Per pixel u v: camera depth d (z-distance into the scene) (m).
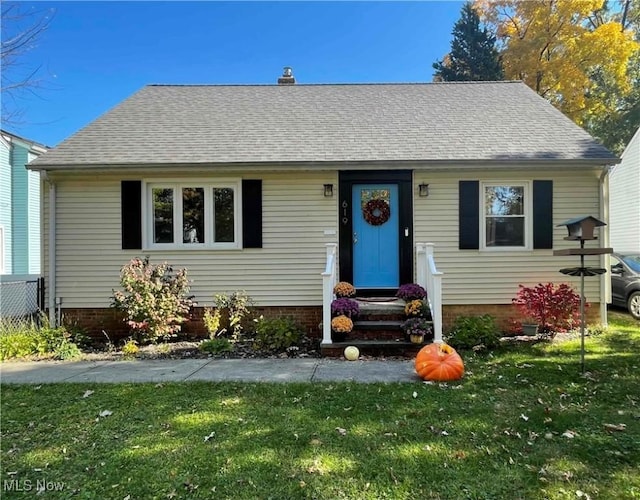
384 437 3.43
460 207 8.01
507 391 4.54
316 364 5.89
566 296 7.16
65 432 3.60
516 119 8.95
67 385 4.96
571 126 8.61
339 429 3.59
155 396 4.50
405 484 2.75
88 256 7.96
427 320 6.80
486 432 3.51
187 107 9.65
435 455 3.12
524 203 8.05
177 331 7.63
